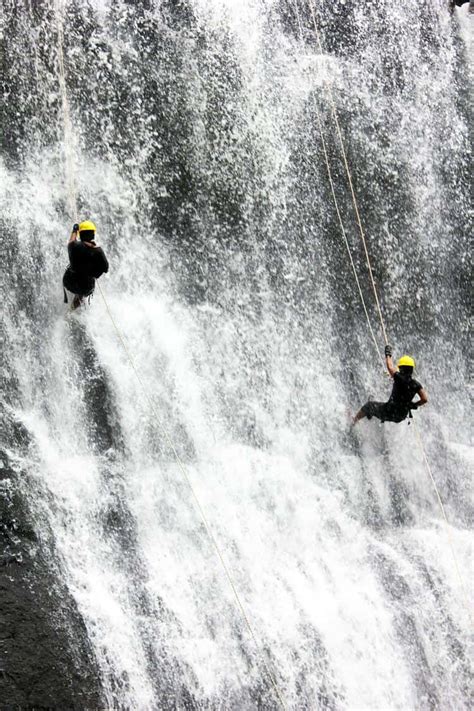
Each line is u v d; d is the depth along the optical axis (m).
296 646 27.86
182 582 27.61
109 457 28.91
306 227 36.00
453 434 36.84
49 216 30.97
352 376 35.22
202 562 28.39
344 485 33.12
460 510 35.44
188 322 32.66
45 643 24.19
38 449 27.55
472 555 33.72
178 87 34.75
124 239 32.31
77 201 31.70
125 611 26.05
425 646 30.05
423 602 31.11
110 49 33.72
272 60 37.06
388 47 39.78
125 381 30.22
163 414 30.53
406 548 32.72
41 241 30.50
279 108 36.62
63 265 30.61
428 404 36.66
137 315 31.50
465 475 36.09
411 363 32.34
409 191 38.59
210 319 33.12
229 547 29.12
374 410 33.38
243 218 34.88
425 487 34.94
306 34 38.16
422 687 29.20
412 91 39.84
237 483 30.77
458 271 39.06
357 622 29.42
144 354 31.05
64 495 27.19
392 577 31.33
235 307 33.81
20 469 26.72
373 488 33.72
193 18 35.75
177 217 33.66
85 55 33.19
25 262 29.97
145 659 25.50
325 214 36.53
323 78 37.88
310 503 31.84
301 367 34.28
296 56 37.66
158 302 32.28
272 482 31.47
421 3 41.12
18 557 25.28
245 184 35.22
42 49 32.44
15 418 27.61
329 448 33.59
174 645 26.12
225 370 32.66
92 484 27.92
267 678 26.89
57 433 28.33
